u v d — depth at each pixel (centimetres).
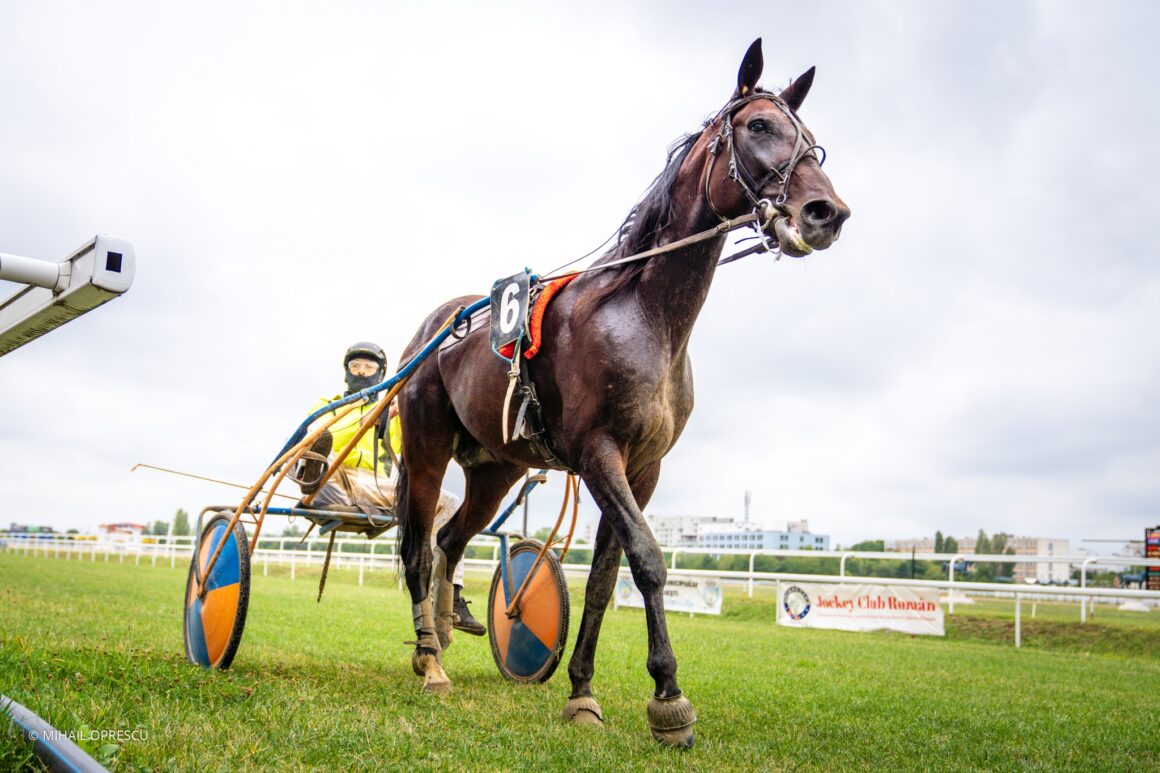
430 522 493
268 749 289
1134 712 537
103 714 306
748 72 373
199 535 507
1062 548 7306
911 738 407
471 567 1917
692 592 1441
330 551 545
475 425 447
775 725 424
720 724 414
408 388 500
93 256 196
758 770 315
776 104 365
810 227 334
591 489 365
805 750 360
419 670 479
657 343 371
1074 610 1606
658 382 368
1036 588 1114
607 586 407
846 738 397
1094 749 404
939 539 3744
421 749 309
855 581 1258
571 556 2047
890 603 1227
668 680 351
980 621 1230
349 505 521
